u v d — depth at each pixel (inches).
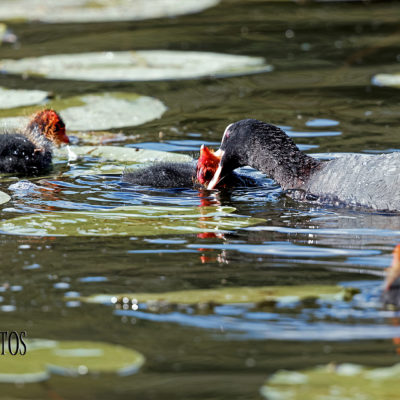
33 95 716.0
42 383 250.8
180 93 741.3
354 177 454.0
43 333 284.8
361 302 303.3
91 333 284.4
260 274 339.9
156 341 277.3
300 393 235.9
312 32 973.8
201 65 815.7
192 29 1017.5
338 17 1056.8
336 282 326.3
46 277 339.9
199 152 577.9
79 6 1212.5
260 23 1039.6
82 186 505.7
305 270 343.3
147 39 964.6
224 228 412.5
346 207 448.5
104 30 1029.8
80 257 365.1
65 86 760.3
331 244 380.8
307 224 418.3
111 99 708.0
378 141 579.8
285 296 310.3
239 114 668.7
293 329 283.3
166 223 421.7
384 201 430.3
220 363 260.8
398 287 302.7
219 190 504.1
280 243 385.4
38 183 512.4
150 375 254.8
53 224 416.8
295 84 756.0
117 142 605.0
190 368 258.2
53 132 589.0
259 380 249.0
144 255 368.2
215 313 297.7
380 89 729.6
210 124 645.9
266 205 463.5
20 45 949.2
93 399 241.8
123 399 241.4
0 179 524.4
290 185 498.0
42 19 1117.1
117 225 415.2
